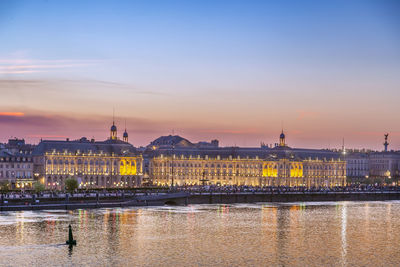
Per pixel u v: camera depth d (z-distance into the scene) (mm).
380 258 144000
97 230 174375
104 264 134000
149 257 141250
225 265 135125
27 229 172000
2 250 145250
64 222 186625
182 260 138875
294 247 155875
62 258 138375
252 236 171375
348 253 149250
